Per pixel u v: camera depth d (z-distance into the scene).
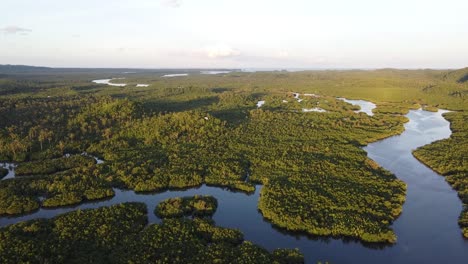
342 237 86.94
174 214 95.25
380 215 94.31
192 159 132.00
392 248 84.12
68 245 78.44
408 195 110.00
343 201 100.12
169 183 114.25
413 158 143.88
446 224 94.00
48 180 113.69
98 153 140.75
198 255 75.81
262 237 87.44
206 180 116.56
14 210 97.56
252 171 123.94
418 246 85.06
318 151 143.50
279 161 130.12
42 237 81.75
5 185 109.62
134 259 73.75
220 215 97.56
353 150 145.88
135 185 112.50
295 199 101.19
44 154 138.00
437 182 119.75
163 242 80.06
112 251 77.38
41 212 99.06
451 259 80.88
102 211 93.56
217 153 138.88
